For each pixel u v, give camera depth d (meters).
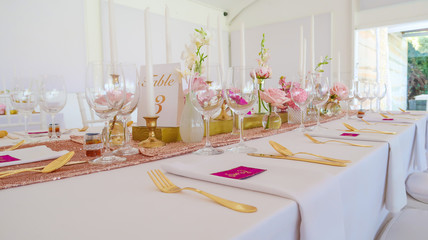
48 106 1.17
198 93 0.73
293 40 6.17
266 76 1.26
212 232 0.29
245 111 0.82
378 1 5.01
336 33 5.54
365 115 1.90
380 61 5.70
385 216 1.01
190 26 6.29
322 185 0.44
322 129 1.22
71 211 0.37
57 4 4.23
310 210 0.39
